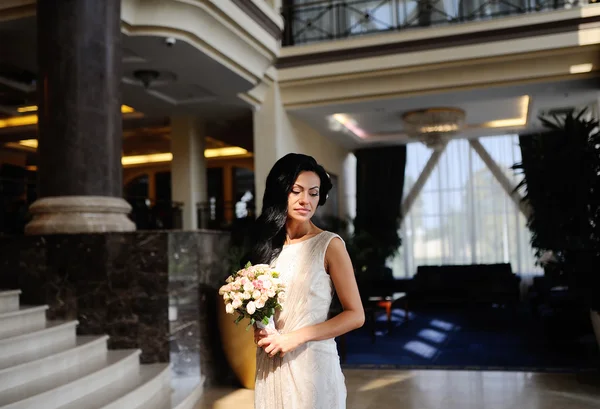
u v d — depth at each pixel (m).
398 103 10.00
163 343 5.61
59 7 5.90
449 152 14.83
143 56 7.70
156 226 10.61
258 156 10.06
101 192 5.86
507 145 14.40
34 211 5.78
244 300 2.04
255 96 9.90
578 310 9.38
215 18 7.44
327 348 2.12
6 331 4.79
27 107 11.44
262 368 2.17
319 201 2.36
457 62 9.16
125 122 11.52
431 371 6.77
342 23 10.55
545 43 8.71
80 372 4.59
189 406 5.07
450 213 14.70
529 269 14.09
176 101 9.98
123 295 5.64
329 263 2.15
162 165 17.45
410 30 9.28
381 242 14.48
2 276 5.80
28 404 3.76
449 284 13.09
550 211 7.45
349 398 5.62
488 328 10.15
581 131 7.27
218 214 12.68
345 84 9.82
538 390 5.74
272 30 8.79
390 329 9.78
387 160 14.98
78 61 5.83
